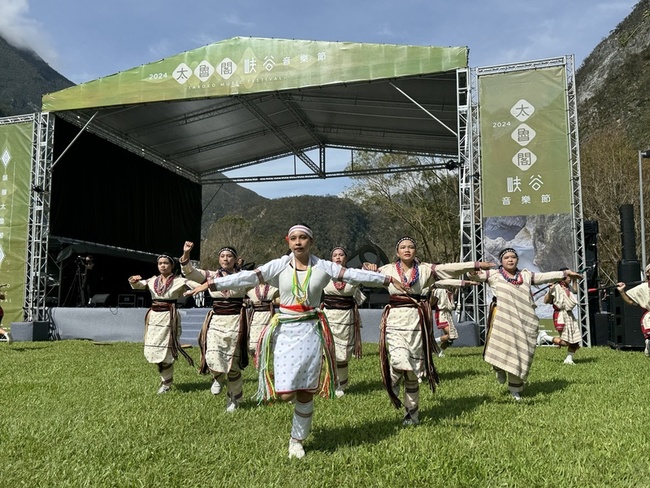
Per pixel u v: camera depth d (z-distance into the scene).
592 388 6.41
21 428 4.68
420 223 30.34
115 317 14.95
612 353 10.77
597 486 3.18
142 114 17.53
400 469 3.49
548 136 12.91
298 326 3.99
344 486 3.24
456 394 6.22
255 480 3.35
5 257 15.59
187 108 17.48
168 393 6.59
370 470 3.54
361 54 13.76
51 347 12.77
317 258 4.21
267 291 7.31
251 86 14.41
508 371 5.84
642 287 9.83
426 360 4.79
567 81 12.93
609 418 4.82
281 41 14.30
